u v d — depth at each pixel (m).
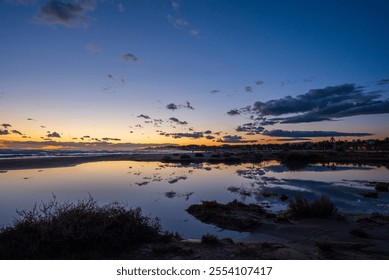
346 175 29.30
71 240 6.29
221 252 6.93
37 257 5.90
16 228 6.66
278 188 20.53
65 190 18.17
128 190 18.78
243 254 6.80
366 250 7.44
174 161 53.19
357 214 12.71
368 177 27.56
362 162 51.00
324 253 7.09
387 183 21.52
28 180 22.33
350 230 9.39
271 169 36.59
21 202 14.35
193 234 9.84
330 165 43.81
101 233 6.48
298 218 11.55
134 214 7.80
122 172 30.47
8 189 18.17
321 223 10.65
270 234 9.78
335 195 18.06
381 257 6.84
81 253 6.15
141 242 7.25
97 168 34.84
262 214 12.34
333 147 159.38
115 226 7.25
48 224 6.59
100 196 16.55
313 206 11.76
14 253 5.94
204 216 11.83
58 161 43.88
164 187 20.38
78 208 7.34
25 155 62.47
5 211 12.44
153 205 14.46
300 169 36.47
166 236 7.75
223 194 18.12
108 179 24.14
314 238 8.91
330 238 8.76
